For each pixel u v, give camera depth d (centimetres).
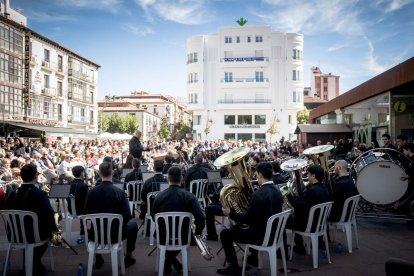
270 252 402
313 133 1894
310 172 493
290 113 4634
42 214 429
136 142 1014
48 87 3544
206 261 497
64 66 3825
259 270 459
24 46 3100
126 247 479
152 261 498
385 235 637
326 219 495
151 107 9094
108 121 6712
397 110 1203
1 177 885
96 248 408
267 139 4653
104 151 1739
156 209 433
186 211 428
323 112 2273
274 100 4622
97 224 411
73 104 4031
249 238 415
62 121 3791
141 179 758
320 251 542
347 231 535
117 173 1055
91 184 1242
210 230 605
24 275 441
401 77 1024
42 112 3409
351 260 498
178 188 438
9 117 2892
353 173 798
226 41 4684
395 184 693
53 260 479
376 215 767
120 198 434
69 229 589
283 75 4622
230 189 450
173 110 9812
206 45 4712
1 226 719
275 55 4619
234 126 4688
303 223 479
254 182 687
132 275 444
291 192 501
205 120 4716
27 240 417
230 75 4688
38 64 3344
